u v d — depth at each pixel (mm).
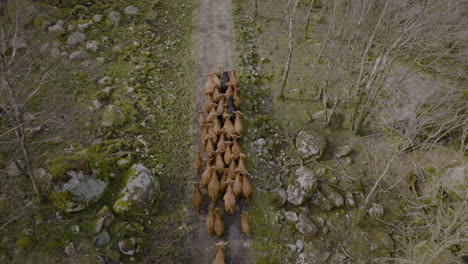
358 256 11391
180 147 13820
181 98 15727
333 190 12898
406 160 14148
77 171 10852
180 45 18438
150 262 10461
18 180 11203
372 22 17984
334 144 14766
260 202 12367
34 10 17406
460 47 14633
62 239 10234
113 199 11625
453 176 12719
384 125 14758
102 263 9945
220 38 19000
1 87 12688
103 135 13570
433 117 12898
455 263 10883
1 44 9984
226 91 14797
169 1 21281
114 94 15234
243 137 14297
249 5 21875
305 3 22422
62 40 17016
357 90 15391
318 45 19203
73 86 15195
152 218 11492
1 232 10102
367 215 12477
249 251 11008
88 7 19156
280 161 13867
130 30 18516
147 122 14469
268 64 18094
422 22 12477
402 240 11906
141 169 11812
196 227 11477
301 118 15523
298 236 11641
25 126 12781
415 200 13117
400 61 15438
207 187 12422
